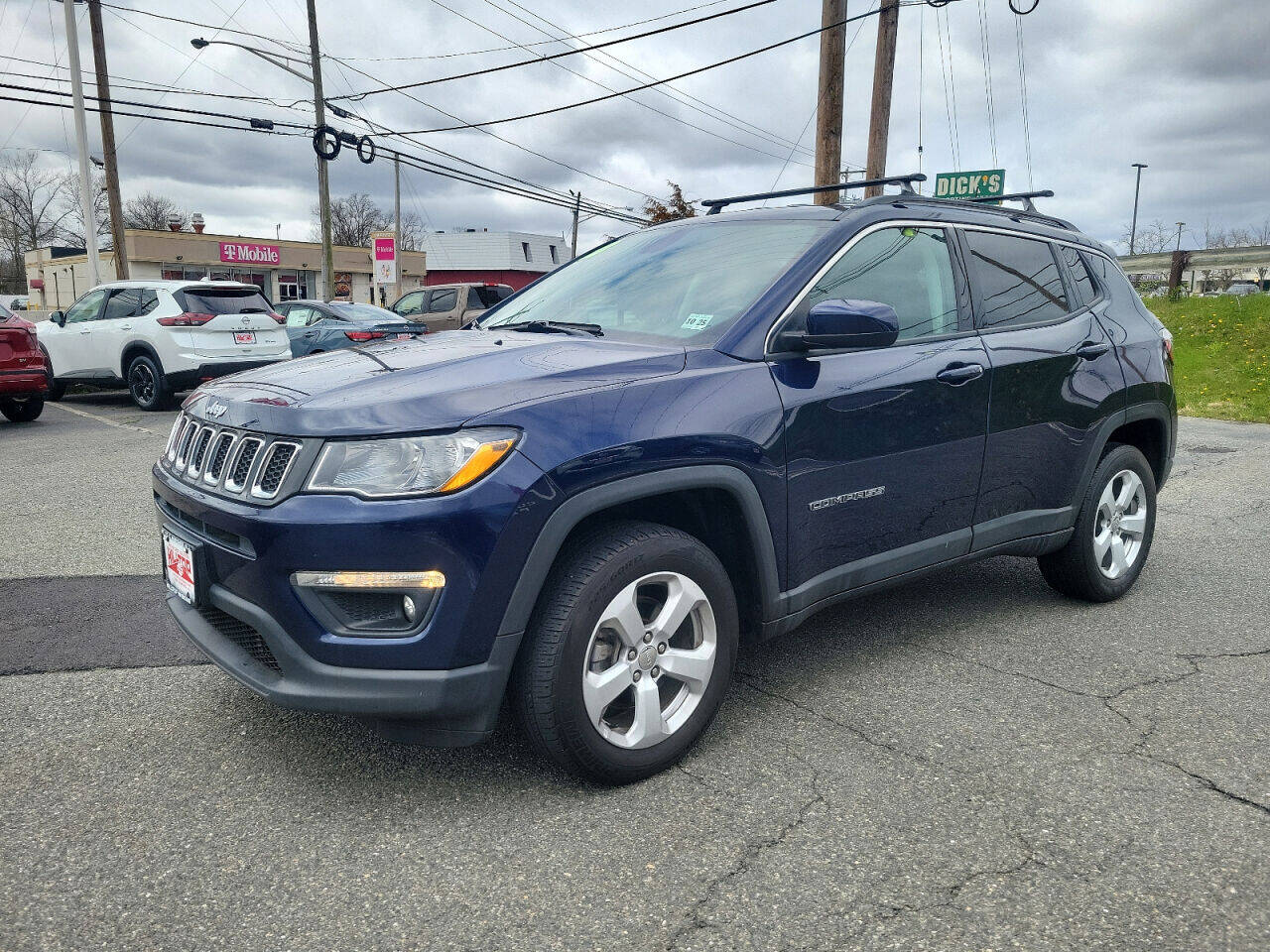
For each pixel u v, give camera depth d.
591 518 2.72
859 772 2.80
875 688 3.41
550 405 2.53
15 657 3.64
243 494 2.53
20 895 2.20
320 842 2.44
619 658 2.67
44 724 3.09
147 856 2.37
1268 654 3.74
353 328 13.84
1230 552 5.30
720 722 3.14
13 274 62.66
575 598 2.53
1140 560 4.48
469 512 2.37
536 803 2.63
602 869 2.32
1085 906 2.18
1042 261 4.10
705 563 2.79
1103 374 4.11
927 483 3.41
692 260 3.51
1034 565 5.07
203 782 2.73
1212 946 2.04
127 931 2.08
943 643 3.87
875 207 3.47
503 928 2.11
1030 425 3.78
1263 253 44.09
